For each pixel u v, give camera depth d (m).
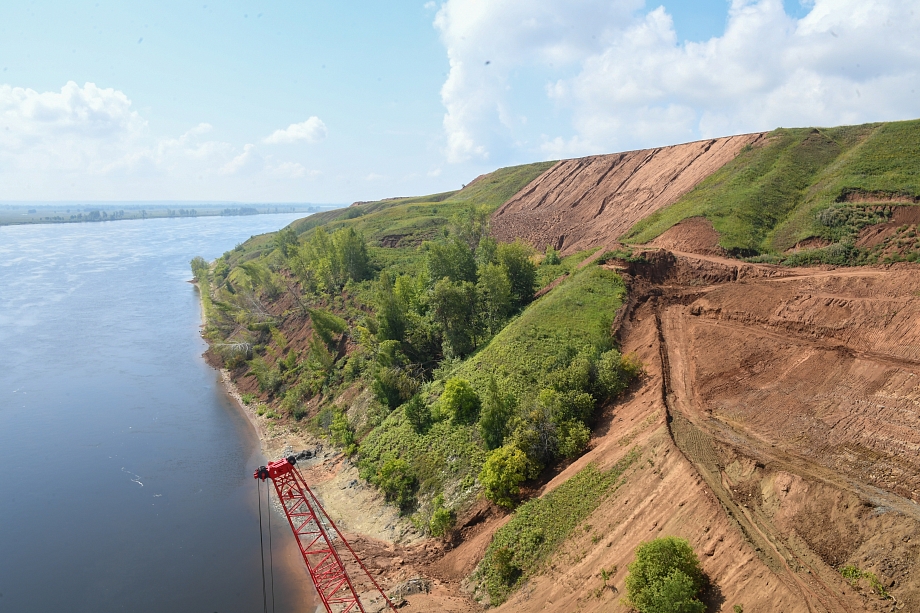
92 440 60.41
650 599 23.48
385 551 40.19
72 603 36.94
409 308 68.00
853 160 61.47
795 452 28.66
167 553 42.09
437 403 50.38
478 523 38.69
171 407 69.69
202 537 44.03
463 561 36.38
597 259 60.44
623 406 39.94
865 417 28.69
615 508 31.44
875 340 34.59
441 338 64.38
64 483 51.84
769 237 56.53
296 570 39.91
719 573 24.19
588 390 41.78
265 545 42.94
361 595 36.03
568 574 30.09
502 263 66.81
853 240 49.44
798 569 22.86
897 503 23.39
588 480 34.81
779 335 39.38
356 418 58.75
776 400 33.09
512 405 43.03
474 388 48.59
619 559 28.30
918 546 21.25
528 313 56.12
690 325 45.69
